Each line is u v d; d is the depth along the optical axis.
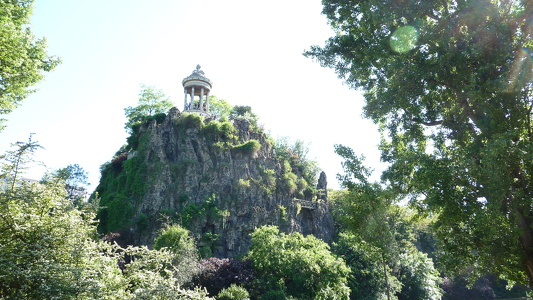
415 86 19.30
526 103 17.80
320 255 44.50
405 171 20.61
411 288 56.41
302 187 77.00
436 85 20.03
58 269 12.67
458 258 18.91
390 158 23.28
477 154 17.28
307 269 42.62
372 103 21.89
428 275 56.53
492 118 16.97
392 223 27.59
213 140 71.19
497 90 16.58
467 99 18.95
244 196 65.75
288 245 46.47
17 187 14.98
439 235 19.08
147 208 60.41
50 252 13.46
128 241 56.38
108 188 67.25
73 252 14.13
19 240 14.16
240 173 69.12
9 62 20.20
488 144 15.38
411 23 19.62
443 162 18.05
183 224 57.31
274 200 69.38
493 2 19.03
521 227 16.42
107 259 15.93
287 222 67.00
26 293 12.55
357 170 24.91
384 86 21.25
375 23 20.17
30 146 15.11
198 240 57.22
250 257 45.62
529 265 16.52
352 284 48.34
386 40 20.19
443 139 20.30
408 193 21.23
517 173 16.80
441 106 21.31
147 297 14.36
